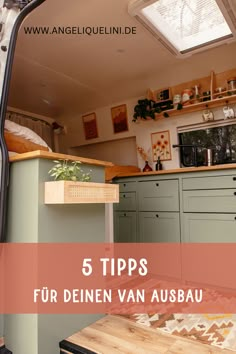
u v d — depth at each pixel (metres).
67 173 1.33
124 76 2.88
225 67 2.56
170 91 2.97
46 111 3.87
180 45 2.25
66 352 1.32
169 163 3.04
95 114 3.76
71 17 1.92
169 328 1.53
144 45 2.27
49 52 2.38
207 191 2.21
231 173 2.10
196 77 2.77
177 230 2.37
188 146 2.85
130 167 3.08
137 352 1.27
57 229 1.38
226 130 2.72
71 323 1.43
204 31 2.05
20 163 1.36
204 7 1.81
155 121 3.15
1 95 1.28
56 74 2.81
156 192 2.53
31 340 1.25
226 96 2.48
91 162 1.58
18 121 3.71
